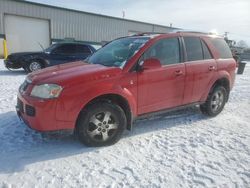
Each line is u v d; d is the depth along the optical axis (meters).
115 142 3.98
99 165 3.38
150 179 3.09
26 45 23.00
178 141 4.21
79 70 3.91
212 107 5.43
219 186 2.98
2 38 21.25
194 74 4.80
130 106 3.99
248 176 3.21
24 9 22.19
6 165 3.30
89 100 3.59
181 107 4.81
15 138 4.11
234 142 4.23
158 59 4.29
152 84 4.20
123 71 3.92
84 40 26.91
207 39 5.27
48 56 12.05
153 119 5.26
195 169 3.34
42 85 3.52
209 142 4.20
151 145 4.02
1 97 6.74
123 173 3.20
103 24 28.34
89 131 3.76
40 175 3.10
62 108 3.47
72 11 25.33
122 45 4.64
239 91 8.88
